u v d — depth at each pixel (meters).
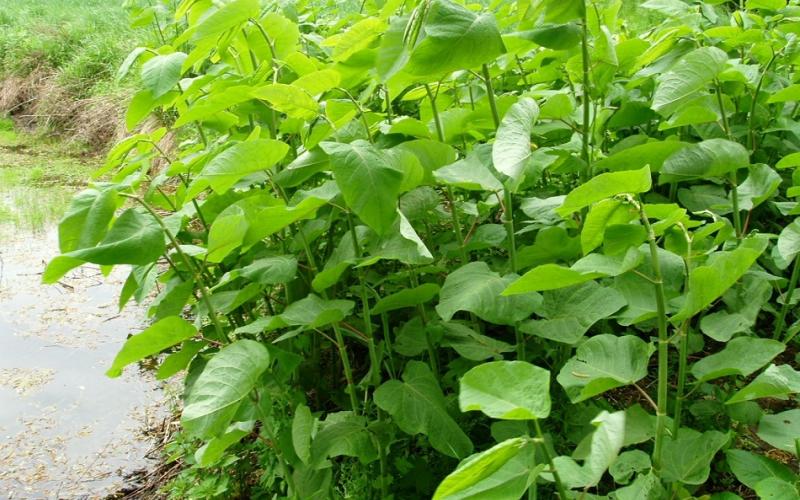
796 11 2.59
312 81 1.80
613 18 2.46
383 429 1.89
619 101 2.70
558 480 1.19
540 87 2.70
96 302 4.39
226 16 1.92
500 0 2.32
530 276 1.31
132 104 2.21
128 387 3.50
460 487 1.07
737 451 1.57
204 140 2.72
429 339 2.03
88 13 9.45
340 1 4.23
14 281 4.63
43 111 7.93
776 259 2.01
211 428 1.49
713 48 1.90
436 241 2.40
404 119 1.98
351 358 2.73
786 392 1.40
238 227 1.67
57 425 3.21
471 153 1.85
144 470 2.88
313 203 1.66
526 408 1.11
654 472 1.46
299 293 2.47
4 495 2.76
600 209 1.35
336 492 2.05
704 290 1.35
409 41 1.61
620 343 1.50
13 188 6.32
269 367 1.96
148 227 1.65
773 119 2.57
